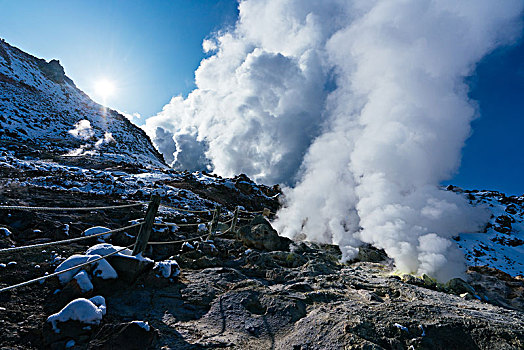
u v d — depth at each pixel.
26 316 3.10
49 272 4.18
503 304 5.38
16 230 5.67
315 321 3.49
